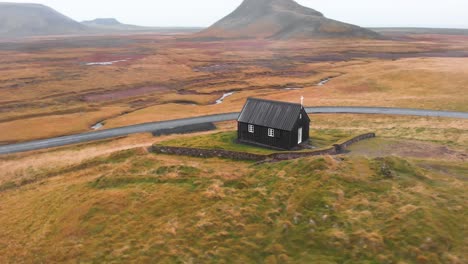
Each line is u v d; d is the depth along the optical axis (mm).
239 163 45406
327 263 21984
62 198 37375
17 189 45750
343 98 99562
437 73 118750
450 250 21953
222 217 28672
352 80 123875
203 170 39188
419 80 114062
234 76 154875
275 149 51312
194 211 30328
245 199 31484
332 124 73875
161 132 71812
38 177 49312
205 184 35094
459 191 29750
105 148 62219
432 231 23422
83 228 29906
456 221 24734
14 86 131500
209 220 28391
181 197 32844
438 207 26641
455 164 39656
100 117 90812
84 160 53000
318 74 152875
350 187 30875
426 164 39688
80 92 126000
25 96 117938
